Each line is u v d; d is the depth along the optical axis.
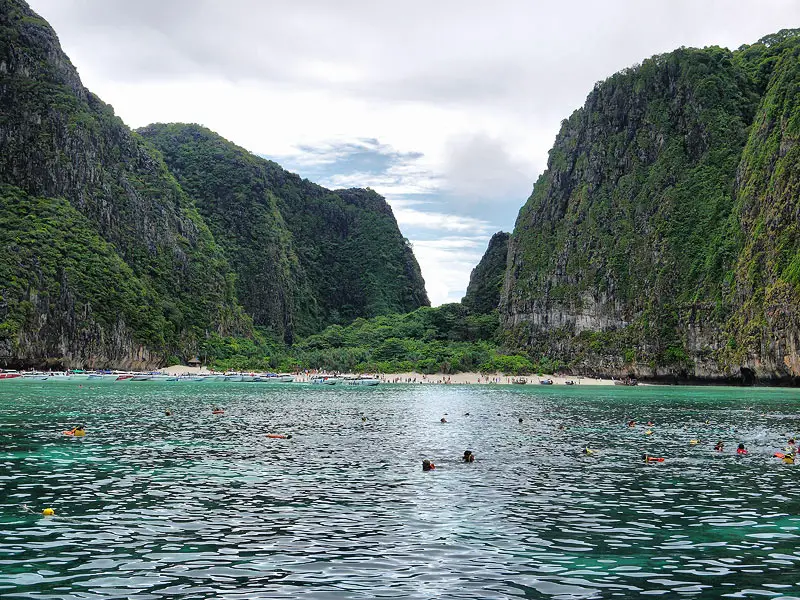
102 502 30.08
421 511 29.39
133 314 192.00
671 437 59.00
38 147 197.38
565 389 156.62
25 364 163.75
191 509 29.14
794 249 150.38
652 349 185.50
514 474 39.34
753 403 104.56
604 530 26.58
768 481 37.84
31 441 49.19
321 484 35.31
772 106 177.75
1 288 162.12
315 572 21.05
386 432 60.47
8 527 25.70
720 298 173.88
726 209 186.75
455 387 163.88
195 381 165.88
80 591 19.09
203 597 18.78
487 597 19.06
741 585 20.25
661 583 20.38
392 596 19.05
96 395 102.88
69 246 183.75
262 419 70.50
